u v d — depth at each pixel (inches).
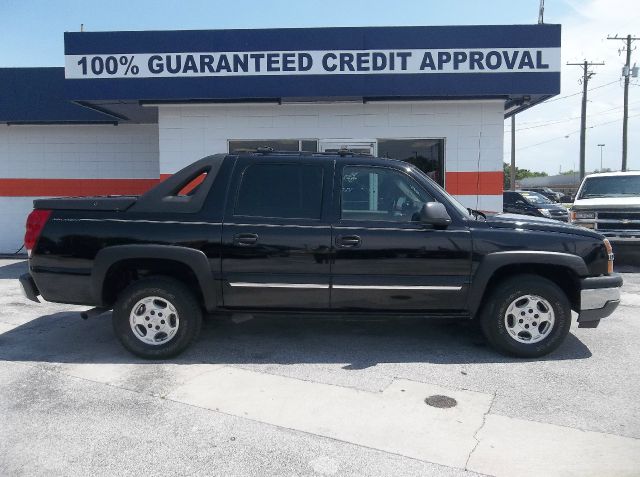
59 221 207.6
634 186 464.4
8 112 499.2
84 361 208.2
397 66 389.4
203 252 203.2
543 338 208.7
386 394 175.3
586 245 206.2
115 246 202.7
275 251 202.5
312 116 428.5
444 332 245.1
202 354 215.5
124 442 144.9
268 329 250.1
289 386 182.1
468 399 171.5
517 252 201.8
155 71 395.2
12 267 446.9
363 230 203.0
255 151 218.5
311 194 208.4
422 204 208.5
